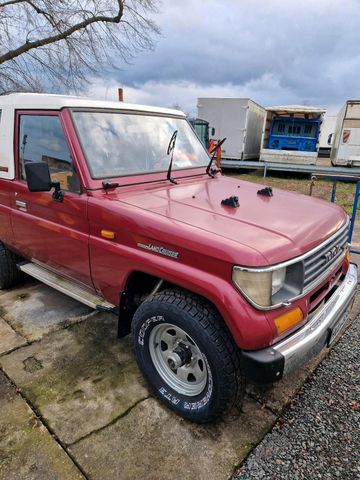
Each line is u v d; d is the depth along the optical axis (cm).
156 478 200
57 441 221
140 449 217
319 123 1538
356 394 262
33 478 200
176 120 363
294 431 231
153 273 226
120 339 321
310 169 1353
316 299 233
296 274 207
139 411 245
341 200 993
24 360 293
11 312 365
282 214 249
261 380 192
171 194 277
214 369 208
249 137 1720
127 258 239
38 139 299
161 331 243
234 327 191
